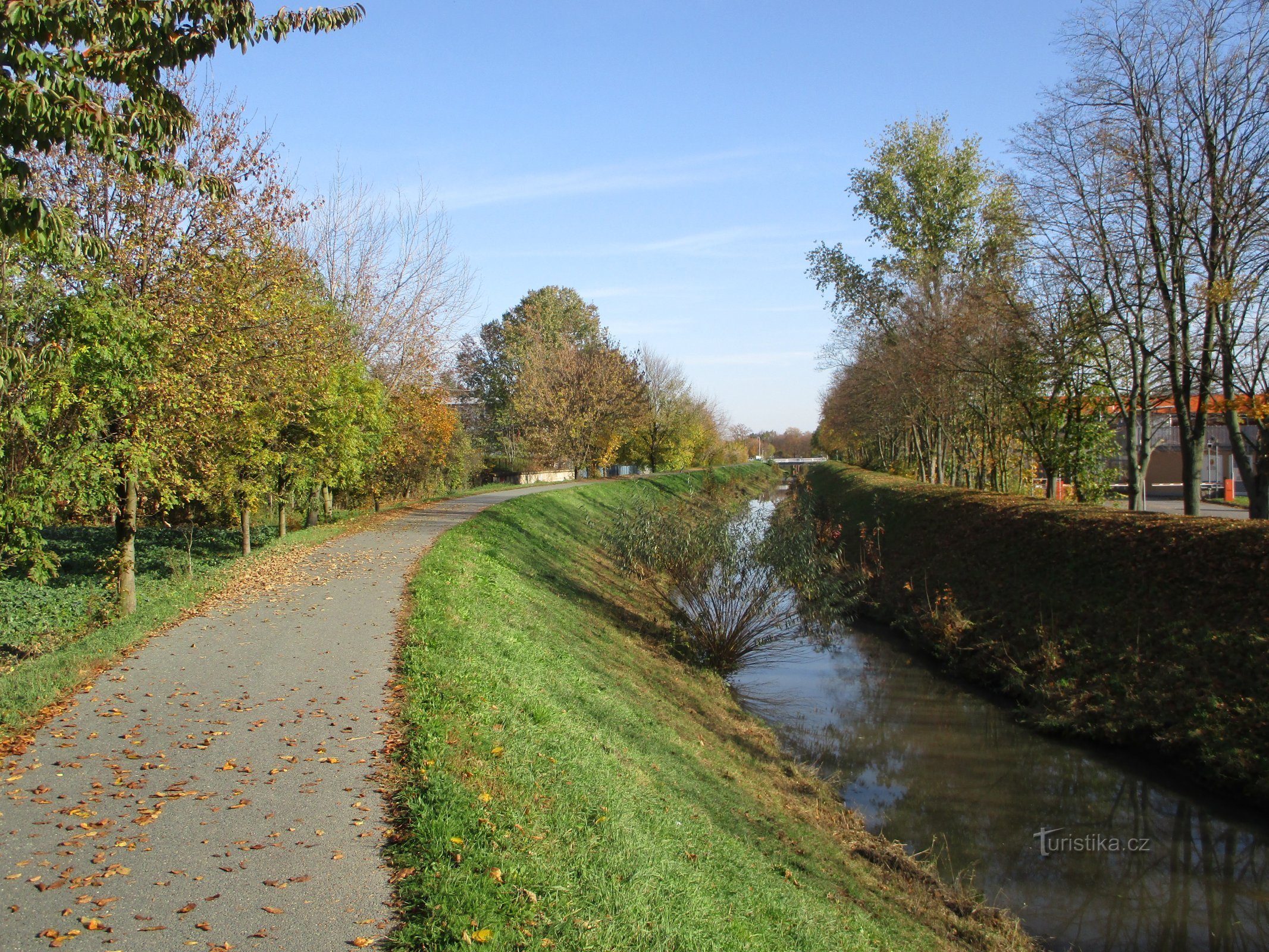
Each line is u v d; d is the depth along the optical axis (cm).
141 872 482
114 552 1230
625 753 870
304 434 2039
